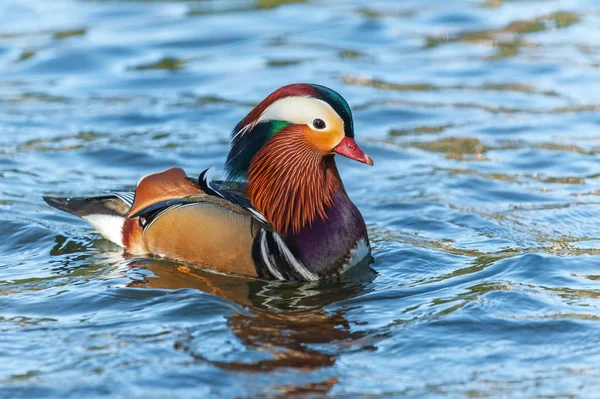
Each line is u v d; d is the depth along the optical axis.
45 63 23.45
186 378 9.38
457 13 27.94
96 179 16.77
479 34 26.05
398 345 10.23
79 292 11.73
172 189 13.05
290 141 12.62
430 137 19.05
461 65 23.61
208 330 10.56
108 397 9.02
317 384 9.33
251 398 9.03
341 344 10.27
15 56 23.84
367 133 19.36
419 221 14.74
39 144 18.48
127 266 12.78
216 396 9.06
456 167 17.33
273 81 22.34
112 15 27.48
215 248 12.53
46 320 10.89
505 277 12.23
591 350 10.09
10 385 9.23
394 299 11.67
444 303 11.40
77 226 14.58
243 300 11.62
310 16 27.73
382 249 13.53
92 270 12.66
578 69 23.03
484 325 10.70
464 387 9.29
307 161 12.60
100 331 10.52
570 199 15.58
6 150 18.05
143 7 28.20
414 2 29.25
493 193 15.98
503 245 13.58
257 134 12.84
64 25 26.34
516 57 24.14
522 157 17.77
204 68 23.39
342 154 12.48
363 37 25.89
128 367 9.60
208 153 18.03
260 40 25.56
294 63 23.72
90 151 18.08
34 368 9.62
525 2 29.03
